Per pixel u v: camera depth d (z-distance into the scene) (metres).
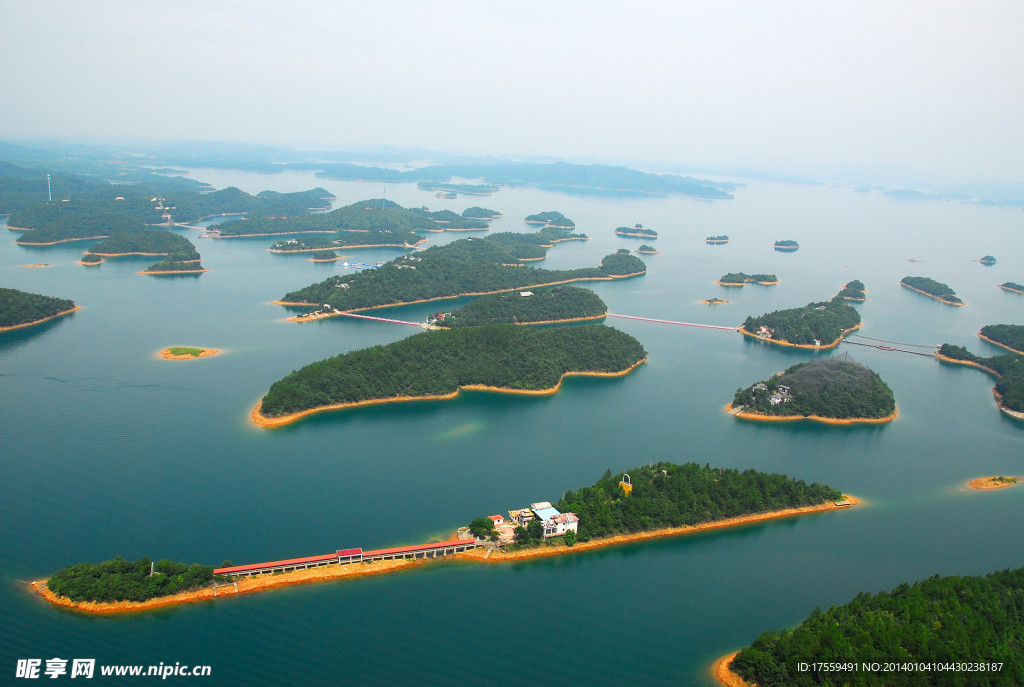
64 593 186.25
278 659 168.25
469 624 184.25
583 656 173.75
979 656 160.75
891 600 184.00
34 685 157.50
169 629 178.00
